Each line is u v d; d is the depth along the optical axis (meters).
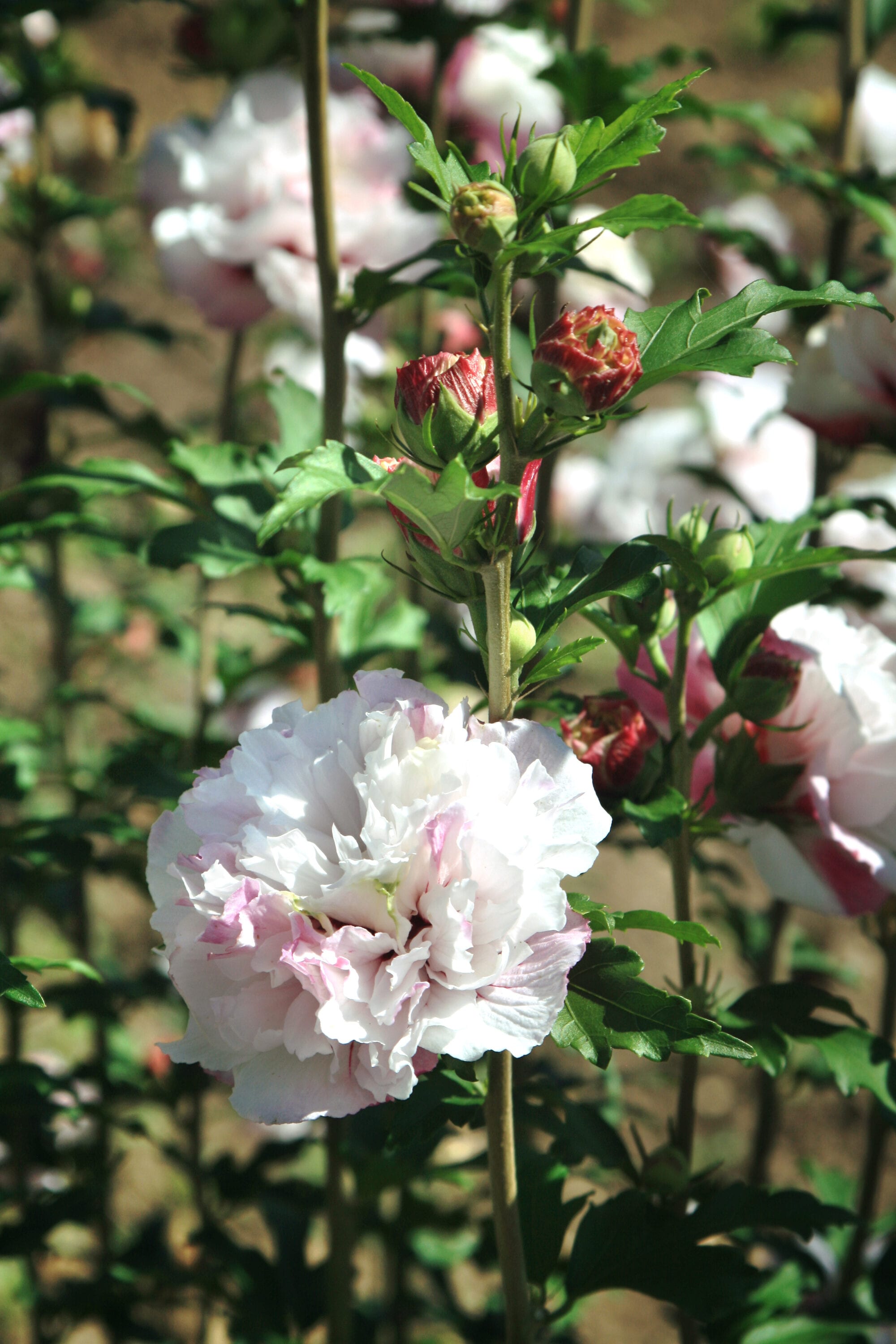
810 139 1.17
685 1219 0.93
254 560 1.00
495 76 1.41
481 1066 0.91
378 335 1.18
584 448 1.89
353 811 0.85
